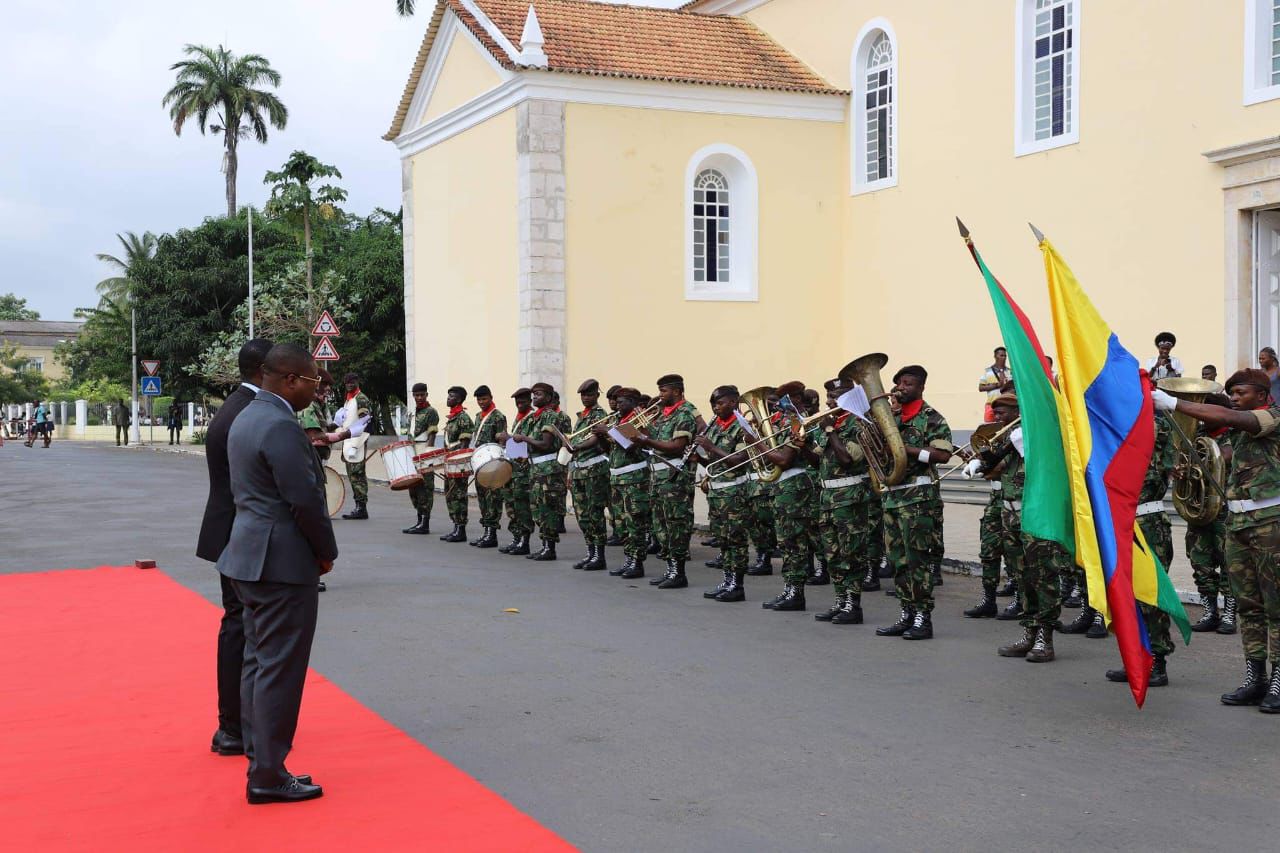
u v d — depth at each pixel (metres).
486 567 13.58
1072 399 7.73
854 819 5.53
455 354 25.39
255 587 5.82
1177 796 5.82
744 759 6.43
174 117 59.72
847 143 23.97
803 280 23.88
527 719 7.22
